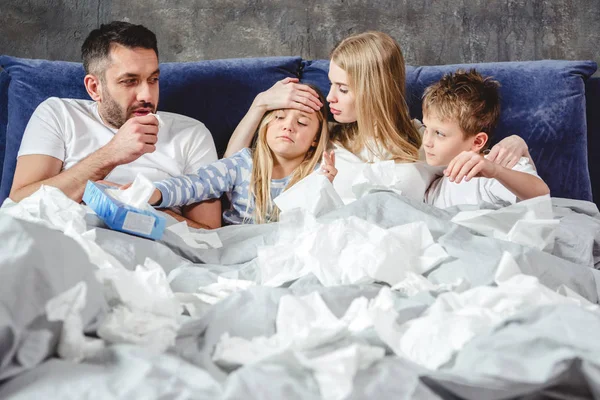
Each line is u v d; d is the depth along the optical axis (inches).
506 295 40.3
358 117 74.1
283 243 52.0
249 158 73.4
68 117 74.8
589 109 87.7
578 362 31.9
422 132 78.2
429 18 97.0
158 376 30.5
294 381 30.6
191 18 95.8
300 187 61.5
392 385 31.5
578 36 98.1
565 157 81.9
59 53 95.0
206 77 82.5
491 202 67.2
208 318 38.9
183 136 77.4
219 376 32.7
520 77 83.0
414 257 48.8
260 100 75.0
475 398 31.8
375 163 66.4
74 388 30.0
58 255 35.0
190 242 58.3
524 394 32.4
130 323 36.6
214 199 72.2
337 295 42.1
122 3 95.3
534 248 49.3
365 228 50.5
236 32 96.1
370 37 74.5
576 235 57.0
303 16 96.4
